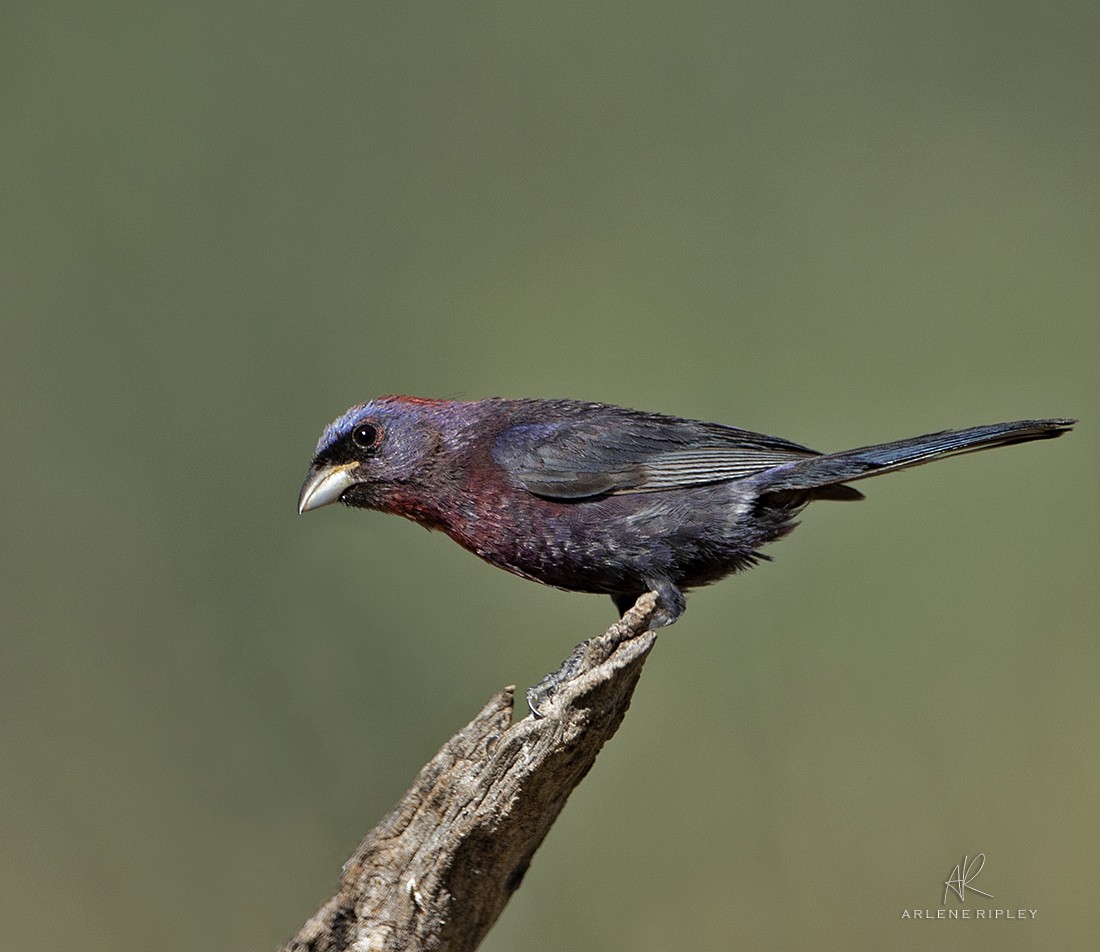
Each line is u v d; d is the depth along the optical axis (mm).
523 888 11406
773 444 8672
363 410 8961
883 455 8164
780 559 12828
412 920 6504
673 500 8375
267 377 14375
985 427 8055
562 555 8578
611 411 8844
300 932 6465
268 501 13695
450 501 8758
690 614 12477
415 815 6457
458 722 12555
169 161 14883
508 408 8984
